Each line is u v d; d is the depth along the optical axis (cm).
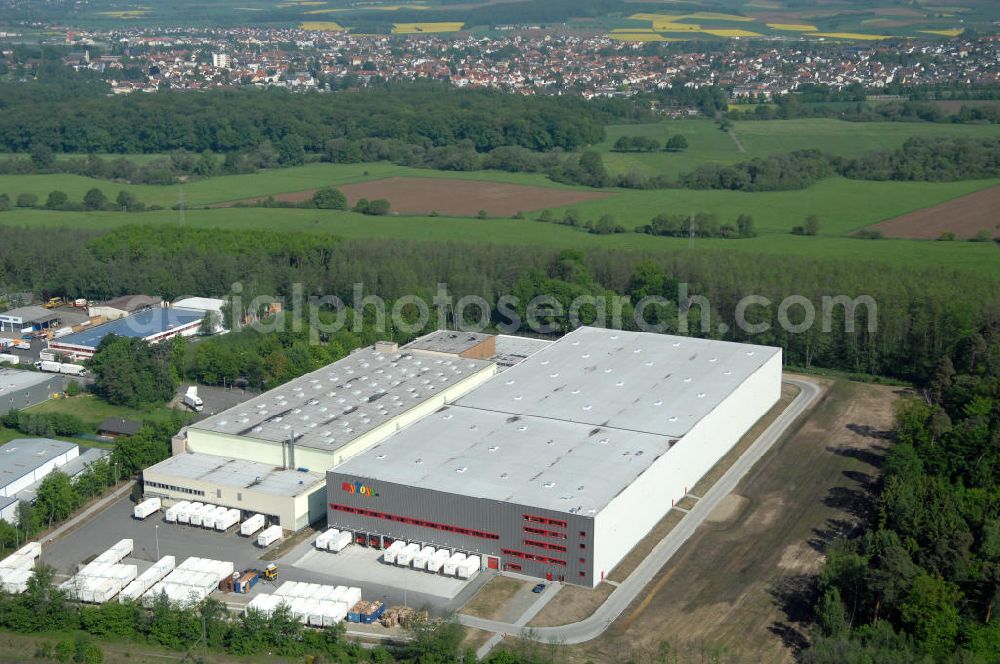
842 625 14550
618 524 16750
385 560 17025
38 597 15412
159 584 16175
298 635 14975
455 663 14062
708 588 16138
